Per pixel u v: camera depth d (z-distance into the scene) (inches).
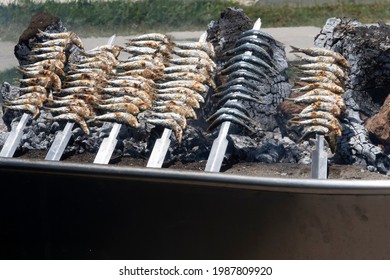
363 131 275.4
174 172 230.1
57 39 304.7
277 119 292.0
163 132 269.9
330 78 280.7
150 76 287.0
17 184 241.0
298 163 278.2
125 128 283.4
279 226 229.0
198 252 234.7
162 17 507.5
